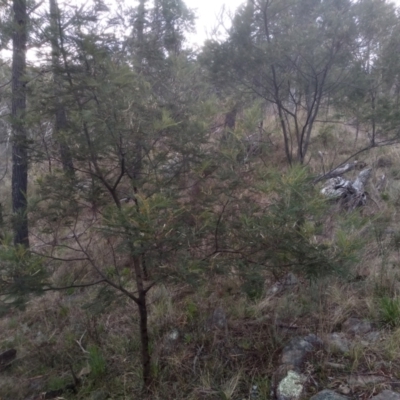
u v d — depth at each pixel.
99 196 3.81
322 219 4.03
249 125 3.20
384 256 4.66
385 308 3.81
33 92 3.60
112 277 5.43
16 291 3.02
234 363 3.85
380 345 3.52
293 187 2.77
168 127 3.27
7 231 3.37
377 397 3.04
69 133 3.33
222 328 4.26
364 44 5.53
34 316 5.62
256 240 3.04
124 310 5.03
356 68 5.52
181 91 3.73
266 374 3.63
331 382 3.31
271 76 5.75
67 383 4.27
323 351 3.64
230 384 3.56
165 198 2.91
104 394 3.96
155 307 4.77
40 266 3.12
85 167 3.62
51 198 3.71
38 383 4.45
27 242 4.57
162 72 3.90
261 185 2.98
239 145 3.31
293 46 5.27
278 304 4.32
